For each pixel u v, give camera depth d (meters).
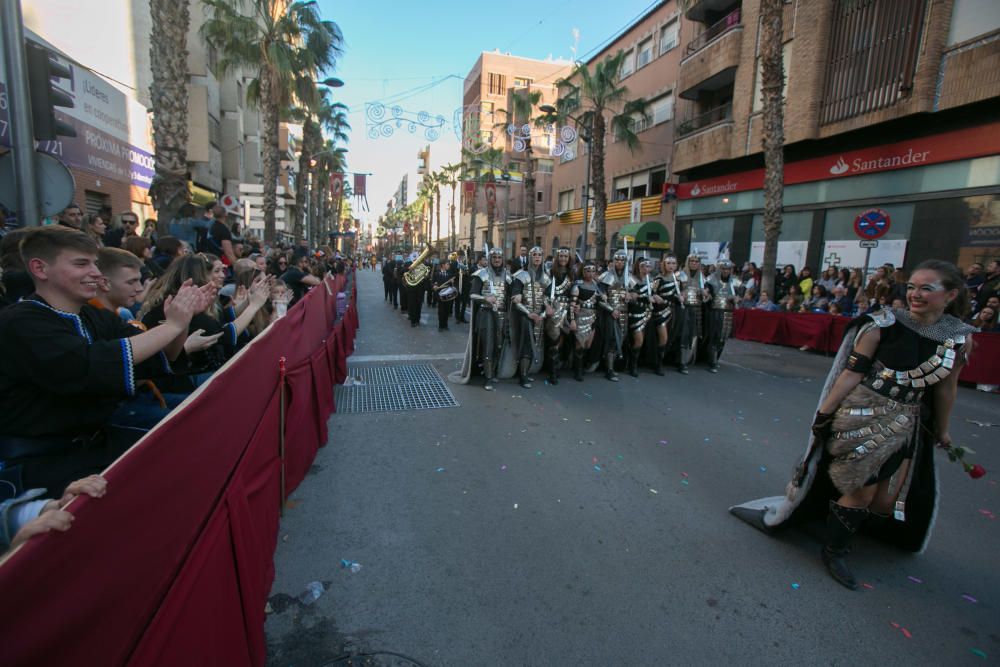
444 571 2.85
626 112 22.16
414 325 12.82
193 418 1.80
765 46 12.45
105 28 14.56
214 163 21.59
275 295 4.52
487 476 4.06
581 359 7.18
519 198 44.06
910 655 2.33
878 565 3.04
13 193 4.54
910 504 3.01
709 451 4.69
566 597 2.66
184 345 2.80
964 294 2.55
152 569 1.47
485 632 2.39
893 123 12.58
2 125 7.34
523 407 5.86
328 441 4.73
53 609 1.07
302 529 3.23
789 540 3.27
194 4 18.67
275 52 17.31
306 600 2.57
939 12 11.16
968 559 3.11
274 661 2.19
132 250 4.91
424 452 4.51
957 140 11.42
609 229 26.72
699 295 7.86
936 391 2.78
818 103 14.05
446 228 71.31
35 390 1.86
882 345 2.69
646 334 7.78
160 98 9.41
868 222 10.10
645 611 2.57
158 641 1.42
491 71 50.41
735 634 2.43
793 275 13.69
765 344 11.42
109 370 1.83
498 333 6.62
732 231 18.58
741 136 17.02
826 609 2.63
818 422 2.92
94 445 2.09
